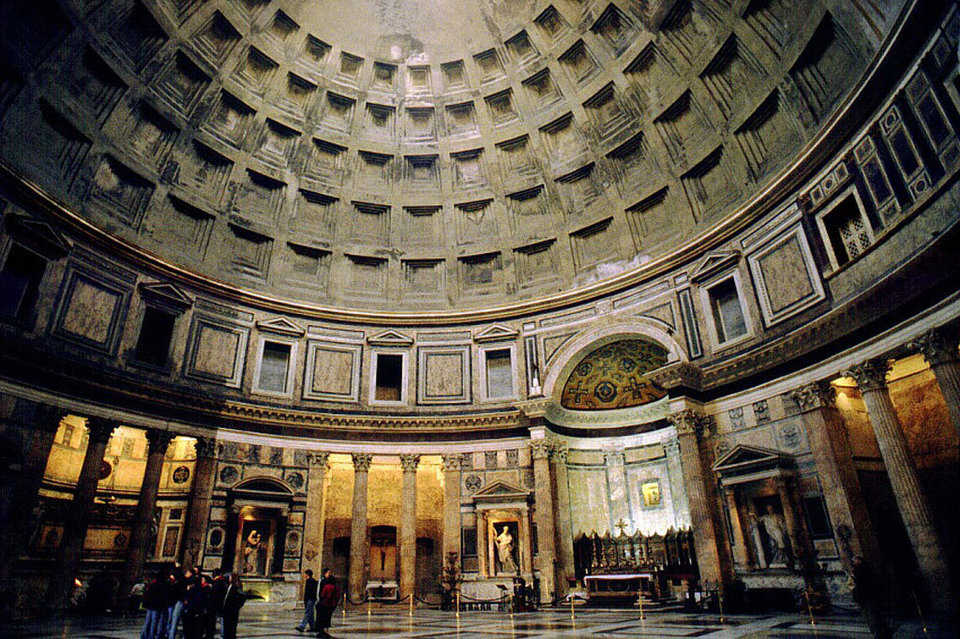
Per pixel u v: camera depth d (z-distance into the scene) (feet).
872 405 47.75
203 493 67.97
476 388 82.84
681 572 64.28
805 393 53.98
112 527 73.00
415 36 83.97
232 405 72.23
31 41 57.82
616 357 80.48
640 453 81.97
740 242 64.80
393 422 79.41
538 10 77.82
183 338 71.87
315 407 79.46
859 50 50.75
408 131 88.89
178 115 73.26
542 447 75.15
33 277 58.59
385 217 89.76
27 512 53.01
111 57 65.10
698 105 70.64
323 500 75.72
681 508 76.02
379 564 81.66
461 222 89.81
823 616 43.68
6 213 55.31
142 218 71.31
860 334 49.21
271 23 76.79
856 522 48.39
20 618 51.70
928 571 41.73
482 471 78.48
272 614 59.47
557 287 85.05
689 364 62.34
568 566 73.20
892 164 46.93
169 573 32.27
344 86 84.69
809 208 57.06
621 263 79.97
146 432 65.98
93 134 65.31
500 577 71.61
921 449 55.21
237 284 79.66
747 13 61.16
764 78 61.87
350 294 87.35
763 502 56.34
